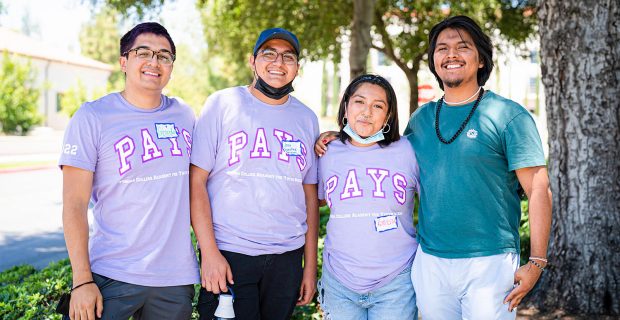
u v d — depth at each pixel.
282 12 12.84
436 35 3.10
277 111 3.10
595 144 4.53
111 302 2.74
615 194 4.54
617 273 4.54
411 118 3.30
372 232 3.07
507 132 2.83
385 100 3.10
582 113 4.54
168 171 2.82
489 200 2.87
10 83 30.17
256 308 3.05
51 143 27.47
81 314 2.61
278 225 3.04
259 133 3.02
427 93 13.53
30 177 16.77
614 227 4.54
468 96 3.02
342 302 3.18
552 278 4.80
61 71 37.78
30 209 11.47
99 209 2.81
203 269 2.94
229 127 3.02
